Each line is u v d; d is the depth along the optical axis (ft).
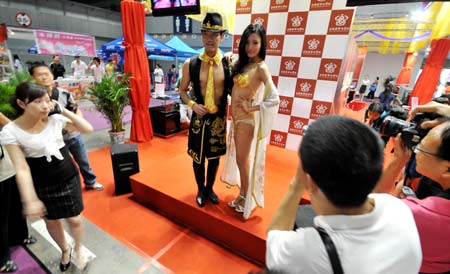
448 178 2.51
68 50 29.12
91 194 8.23
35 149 4.02
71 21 39.63
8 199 4.92
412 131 3.14
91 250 5.86
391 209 1.70
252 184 5.60
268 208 6.50
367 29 19.17
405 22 17.29
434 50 16.12
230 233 5.96
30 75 6.11
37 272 5.20
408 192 3.54
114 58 31.71
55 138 4.29
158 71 30.35
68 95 6.50
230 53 6.06
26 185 3.85
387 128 4.91
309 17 8.93
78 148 7.80
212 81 5.50
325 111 9.50
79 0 48.52
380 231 1.54
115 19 47.44
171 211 7.12
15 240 5.83
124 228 6.67
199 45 43.32
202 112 5.68
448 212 2.21
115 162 7.93
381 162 1.53
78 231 5.06
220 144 6.14
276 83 10.23
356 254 1.47
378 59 40.88
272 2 9.47
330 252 1.48
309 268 1.52
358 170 1.42
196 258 5.78
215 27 5.06
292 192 2.15
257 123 5.41
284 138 10.68
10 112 5.36
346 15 8.33
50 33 27.14
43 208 4.01
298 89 9.83
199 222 6.52
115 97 11.41
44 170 4.20
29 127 4.02
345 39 8.55
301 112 10.01
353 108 20.62
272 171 8.57
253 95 5.46
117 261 5.58
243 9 10.15
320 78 9.30
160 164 8.99
